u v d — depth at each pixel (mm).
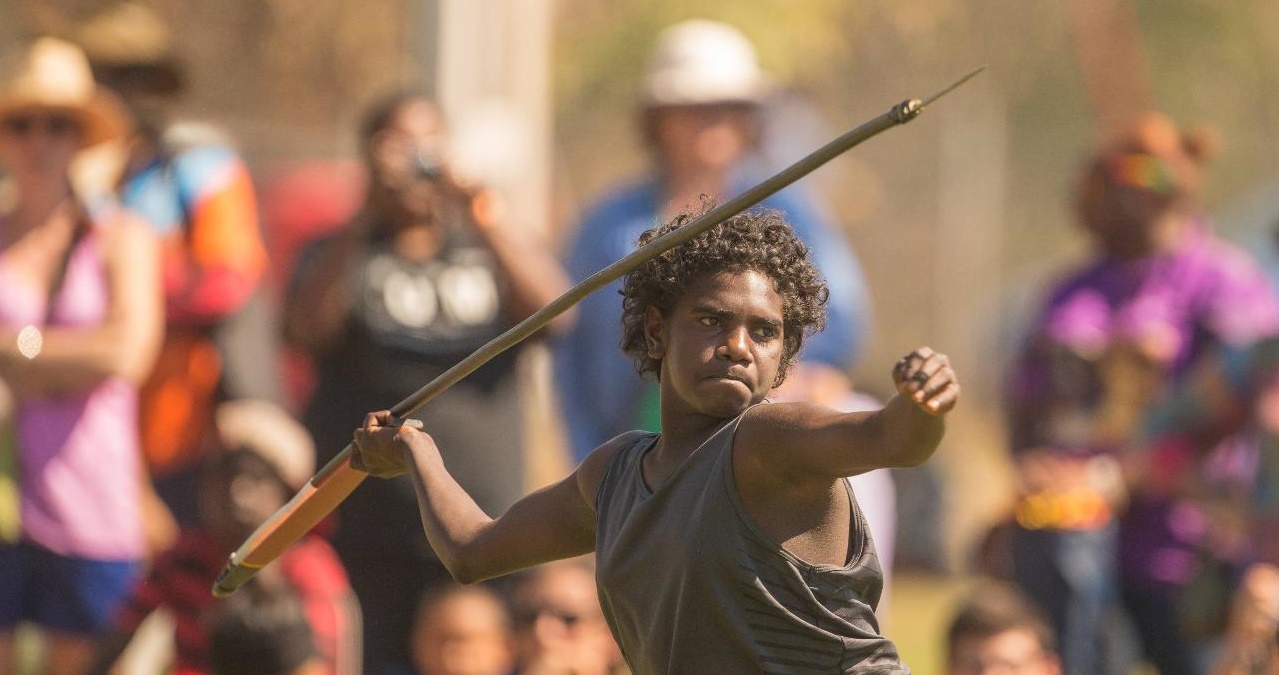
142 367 24688
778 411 11148
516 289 24703
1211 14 98000
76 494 24500
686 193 28859
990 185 96250
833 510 11422
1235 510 25094
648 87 29359
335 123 69500
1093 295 27078
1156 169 26906
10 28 42938
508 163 35094
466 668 23188
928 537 49938
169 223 25344
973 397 77625
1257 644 23438
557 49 80312
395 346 24172
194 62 66688
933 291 93875
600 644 23688
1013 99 98688
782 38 78062
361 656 23906
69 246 24781
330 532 24031
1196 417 25516
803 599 11258
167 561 23094
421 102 24734
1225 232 45594
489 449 24375
